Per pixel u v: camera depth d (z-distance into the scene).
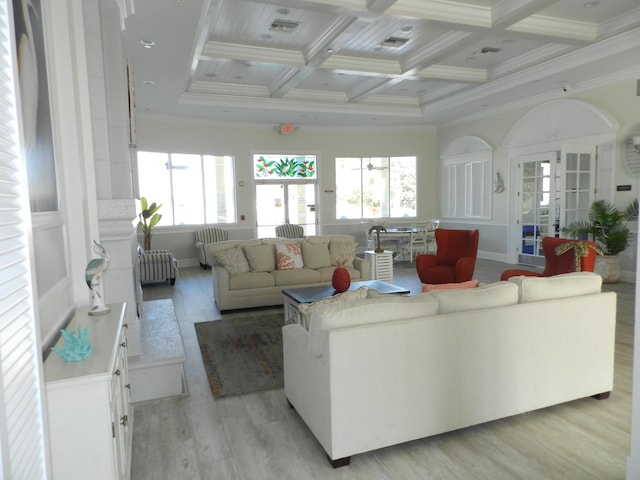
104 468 1.55
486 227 9.65
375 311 2.36
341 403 2.23
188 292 6.83
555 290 2.82
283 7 4.88
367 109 9.23
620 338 4.17
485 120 9.45
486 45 6.15
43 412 1.35
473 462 2.32
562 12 5.14
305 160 10.83
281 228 10.09
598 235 6.64
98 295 2.33
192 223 9.79
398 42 6.04
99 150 3.10
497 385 2.60
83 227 2.48
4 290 1.08
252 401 3.11
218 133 9.80
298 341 2.67
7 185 1.14
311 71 6.63
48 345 1.84
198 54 5.60
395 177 11.34
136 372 3.14
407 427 2.39
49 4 2.21
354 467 2.31
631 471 1.65
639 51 5.64
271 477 2.24
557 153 7.72
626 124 6.54
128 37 4.77
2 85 1.14
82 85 2.70
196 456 2.45
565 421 2.71
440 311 2.55
